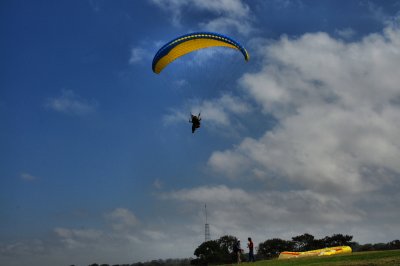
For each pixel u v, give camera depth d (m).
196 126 45.91
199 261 79.44
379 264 29.33
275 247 89.75
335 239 86.06
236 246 45.66
